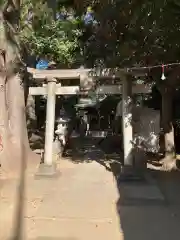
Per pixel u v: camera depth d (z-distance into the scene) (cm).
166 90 1054
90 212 587
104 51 998
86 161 1209
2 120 934
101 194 721
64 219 547
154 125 946
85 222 532
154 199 677
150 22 732
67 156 1352
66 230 495
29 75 1005
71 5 1149
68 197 695
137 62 923
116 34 912
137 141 924
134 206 628
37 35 1259
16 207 618
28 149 1011
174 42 752
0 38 907
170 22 686
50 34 1281
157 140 943
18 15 983
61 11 1254
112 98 2111
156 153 1334
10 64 950
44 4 1177
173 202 657
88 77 920
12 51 951
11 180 852
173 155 1048
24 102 1027
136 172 873
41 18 1213
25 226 514
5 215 570
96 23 1039
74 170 1019
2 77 934
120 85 932
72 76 931
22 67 983
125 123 907
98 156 1358
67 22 1242
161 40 805
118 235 475
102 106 2266
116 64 946
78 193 730
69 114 1811
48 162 917
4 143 928
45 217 557
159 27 724
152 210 602
